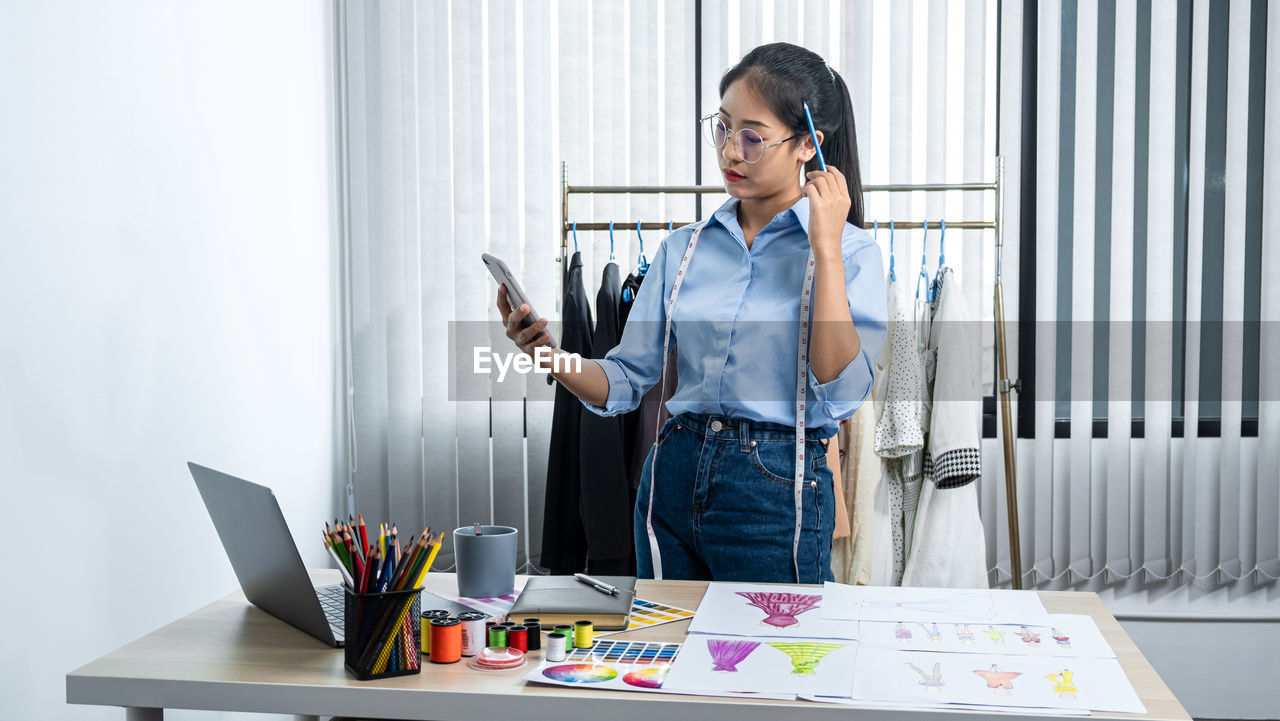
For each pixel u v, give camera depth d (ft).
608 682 3.35
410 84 9.82
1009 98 9.57
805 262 4.84
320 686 3.37
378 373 9.91
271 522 3.67
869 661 3.53
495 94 9.82
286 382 8.68
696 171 9.98
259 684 3.39
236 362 7.71
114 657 3.67
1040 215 9.59
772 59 4.72
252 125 8.04
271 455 8.36
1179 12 9.59
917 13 9.56
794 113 4.70
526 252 9.86
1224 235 9.52
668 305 5.15
